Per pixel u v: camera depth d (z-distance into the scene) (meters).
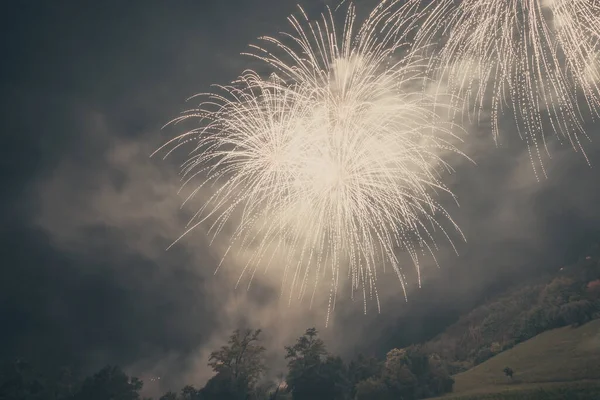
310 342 88.69
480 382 94.06
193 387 86.00
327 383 83.69
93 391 76.00
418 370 93.75
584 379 82.81
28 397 72.56
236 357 87.25
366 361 92.06
